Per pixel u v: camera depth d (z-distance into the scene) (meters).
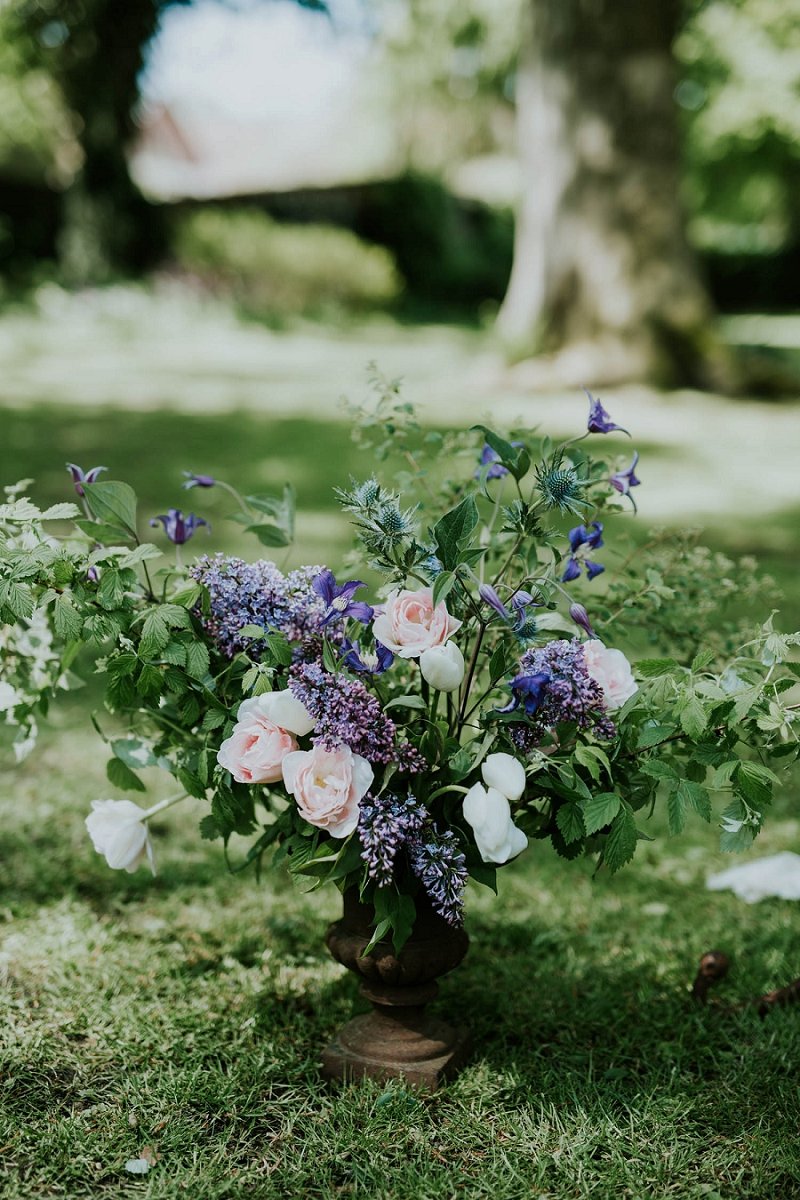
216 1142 2.16
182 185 31.39
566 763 2.06
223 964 2.84
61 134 21.30
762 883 3.27
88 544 2.37
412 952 2.22
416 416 2.78
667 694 2.07
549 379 14.02
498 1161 2.12
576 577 2.28
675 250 14.23
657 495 9.11
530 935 3.10
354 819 1.99
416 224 25.33
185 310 19.14
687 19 17.83
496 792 1.97
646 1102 2.31
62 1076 2.36
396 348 18.11
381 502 2.07
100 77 19.20
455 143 33.28
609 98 13.97
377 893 2.09
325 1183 2.05
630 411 12.83
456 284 25.73
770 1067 2.46
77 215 19.94
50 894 3.16
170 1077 2.32
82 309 18.17
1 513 2.22
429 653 1.99
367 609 2.04
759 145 27.72
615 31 13.81
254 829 2.35
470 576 2.09
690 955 2.98
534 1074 2.42
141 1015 2.56
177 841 3.58
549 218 14.47
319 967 2.86
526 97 14.73
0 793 3.82
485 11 24.59
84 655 5.19
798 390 14.09
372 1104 2.24
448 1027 2.44
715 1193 2.04
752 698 2.00
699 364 14.12
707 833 3.84
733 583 2.74
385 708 2.06
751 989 2.81
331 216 25.55
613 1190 2.06
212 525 7.56
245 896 3.23
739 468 10.22
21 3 18.47
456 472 2.87
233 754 2.08
